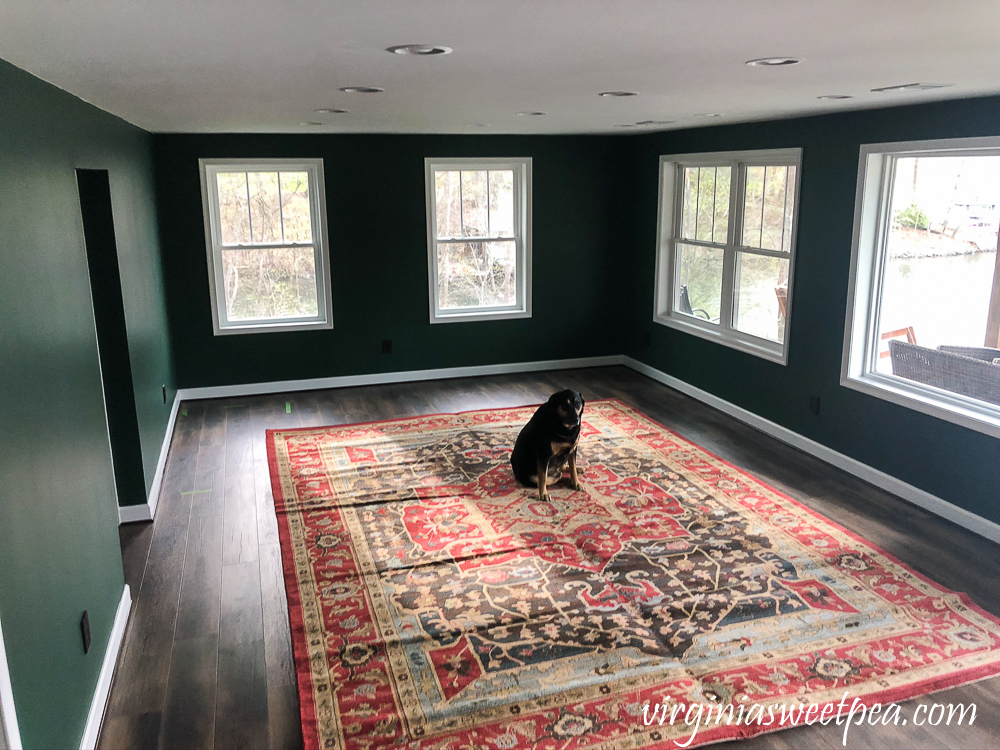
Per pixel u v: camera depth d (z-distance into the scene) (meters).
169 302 6.10
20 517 1.92
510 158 6.76
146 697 2.65
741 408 5.70
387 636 2.94
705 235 6.17
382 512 4.06
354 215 6.47
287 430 5.47
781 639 2.89
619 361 7.48
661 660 2.77
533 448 4.20
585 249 7.19
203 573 3.49
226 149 6.05
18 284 2.08
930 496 4.07
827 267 4.71
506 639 2.91
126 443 3.94
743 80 3.01
